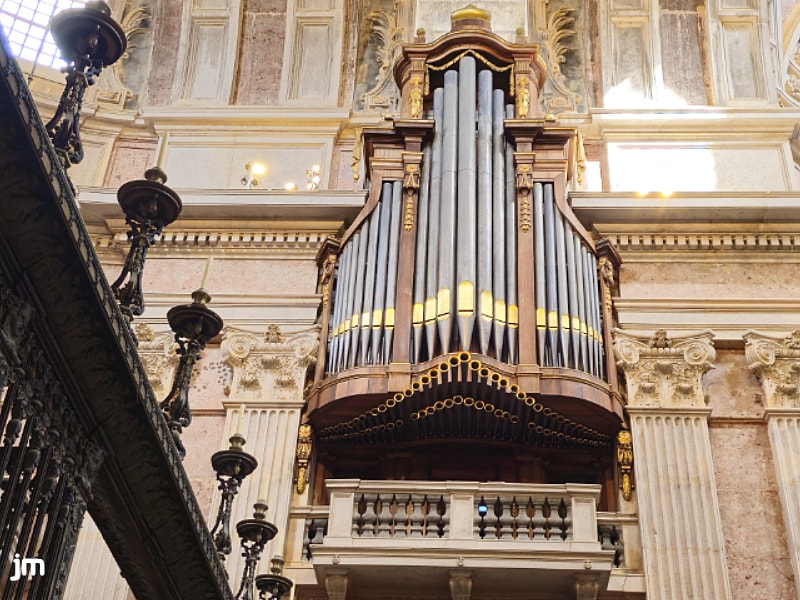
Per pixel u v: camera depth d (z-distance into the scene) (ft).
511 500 31.89
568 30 46.39
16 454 12.36
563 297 34.86
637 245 38.70
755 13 44.65
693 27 44.88
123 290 14.66
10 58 11.08
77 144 13.44
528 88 40.40
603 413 33.47
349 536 31.07
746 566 31.81
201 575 16.66
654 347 35.88
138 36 46.88
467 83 40.32
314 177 41.47
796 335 35.99
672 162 41.70
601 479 34.73
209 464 34.30
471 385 32.40
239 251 39.47
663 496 32.78
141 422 14.29
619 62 44.47
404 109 40.45
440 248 35.70
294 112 43.04
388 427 34.17
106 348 13.32
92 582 31.60
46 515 13.21
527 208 36.86
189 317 16.97
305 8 46.06
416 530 31.71
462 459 35.14
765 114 42.27
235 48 44.96
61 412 13.20
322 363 35.40
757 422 34.71
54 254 12.30
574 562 30.40
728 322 36.55
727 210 38.47
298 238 39.45
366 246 36.73
